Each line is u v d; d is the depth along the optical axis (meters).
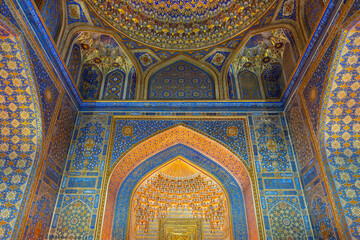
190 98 5.98
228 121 5.70
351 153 4.23
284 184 4.98
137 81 6.05
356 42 3.65
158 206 7.96
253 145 5.39
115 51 6.02
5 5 3.37
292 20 5.11
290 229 4.61
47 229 4.52
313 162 4.53
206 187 7.98
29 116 4.21
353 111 4.19
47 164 4.49
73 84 5.34
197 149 5.77
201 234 7.70
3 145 4.23
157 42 6.12
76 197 4.86
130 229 5.71
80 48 5.80
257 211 4.80
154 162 5.99
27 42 3.80
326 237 4.18
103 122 5.64
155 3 6.02
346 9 3.55
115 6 5.62
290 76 5.18
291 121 5.38
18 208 3.88
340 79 4.01
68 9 5.06
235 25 5.84
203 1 6.04
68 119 5.29
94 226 4.63
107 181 5.04
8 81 3.97
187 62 6.40
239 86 6.11
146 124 5.66
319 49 4.23
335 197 3.99
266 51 5.94
